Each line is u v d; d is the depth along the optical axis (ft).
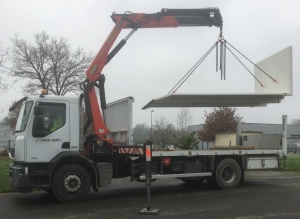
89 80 31.89
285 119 38.65
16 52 98.63
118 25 33.96
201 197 30.53
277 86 40.06
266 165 37.73
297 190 34.37
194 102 38.32
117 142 33.58
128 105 31.83
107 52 33.04
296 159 73.97
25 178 26.63
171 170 33.53
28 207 26.35
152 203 27.78
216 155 35.09
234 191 33.96
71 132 28.40
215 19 36.32
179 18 36.11
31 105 27.78
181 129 107.96
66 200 27.66
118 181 42.06
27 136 26.91
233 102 39.65
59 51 100.99
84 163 29.17
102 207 26.22
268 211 24.45
